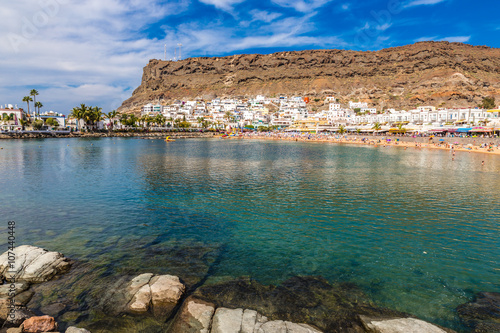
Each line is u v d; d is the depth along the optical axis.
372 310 12.25
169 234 20.59
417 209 26.91
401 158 70.06
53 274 14.57
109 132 182.38
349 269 15.84
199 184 38.03
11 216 23.92
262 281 14.45
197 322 10.66
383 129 150.62
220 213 25.61
